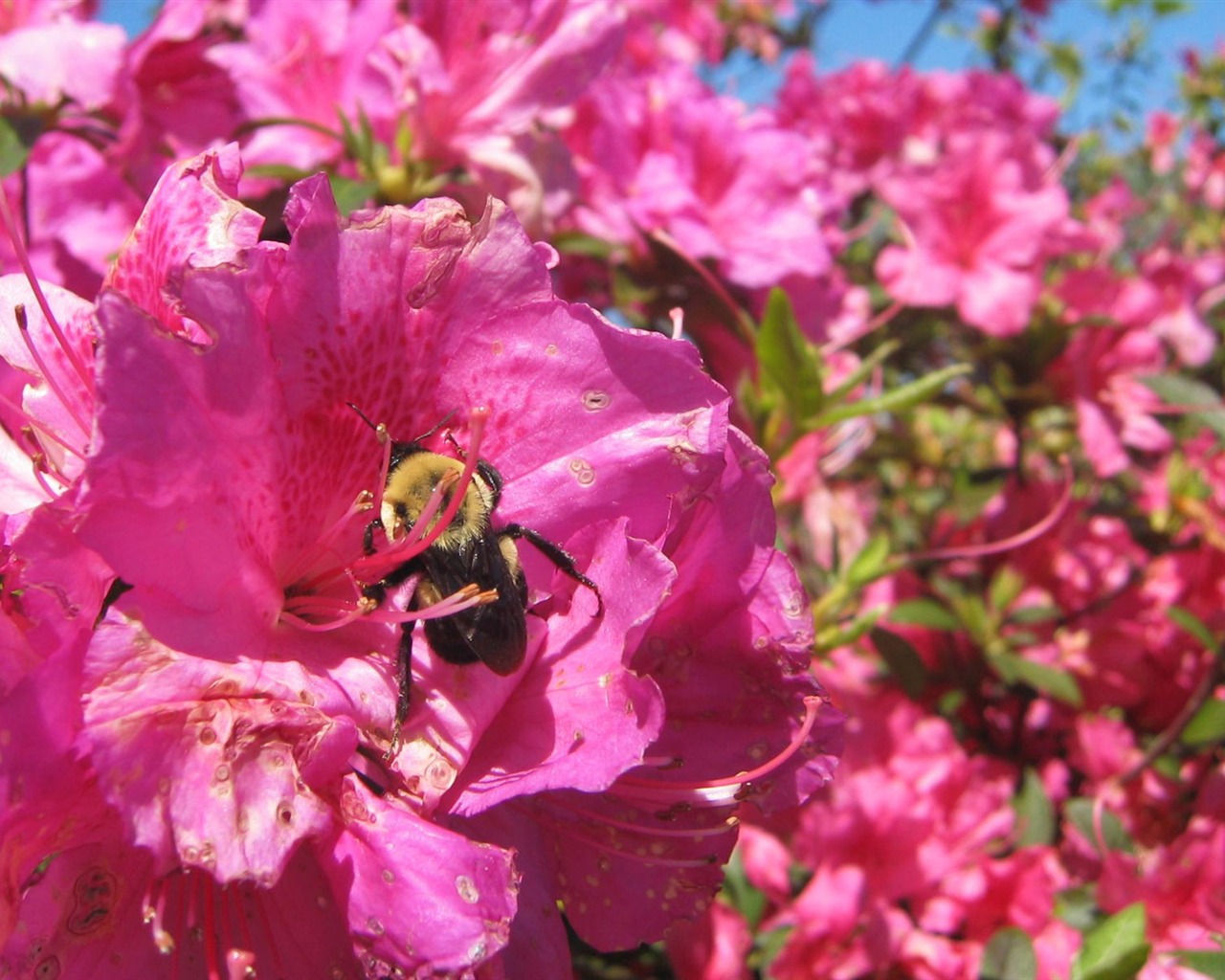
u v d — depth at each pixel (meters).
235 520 0.09
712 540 0.10
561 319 0.10
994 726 0.24
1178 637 0.24
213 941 0.09
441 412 0.10
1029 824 0.20
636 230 0.21
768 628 0.10
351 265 0.09
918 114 0.30
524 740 0.10
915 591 0.24
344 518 0.10
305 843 0.09
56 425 0.10
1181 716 0.21
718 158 0.21
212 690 0.08
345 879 0.09
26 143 0.18
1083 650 0.24
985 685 0.24
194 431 0.08
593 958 0.19
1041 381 0.25
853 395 0.21
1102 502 0.30
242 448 0.09
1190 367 0.29
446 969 0.08
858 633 0.18
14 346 0.10
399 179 0.17
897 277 0.25
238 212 0.09
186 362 0.08
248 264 0.09
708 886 0.11
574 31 0.17
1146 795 0.21
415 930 0.08
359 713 0.09
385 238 0.09
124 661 0.08
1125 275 0.27
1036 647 0.23
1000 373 0.25
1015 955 0.16
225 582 0.09
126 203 0.20
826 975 0.17
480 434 0.09
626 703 0.09
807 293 0.22
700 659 0.10
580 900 0.11
